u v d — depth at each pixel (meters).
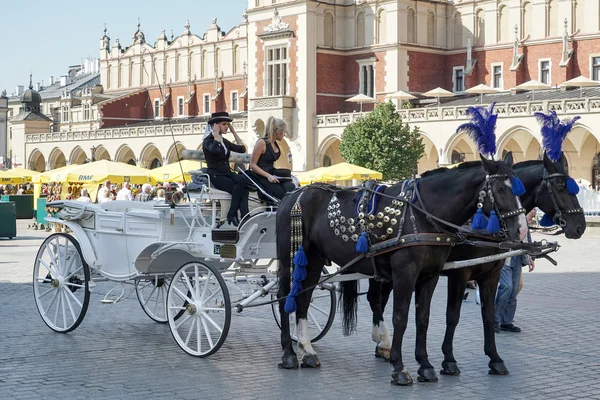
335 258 12.27
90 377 11.63
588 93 60.84
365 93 74.31
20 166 99.56
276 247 13.03
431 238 11.23
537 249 11.28
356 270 12.11
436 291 21.17
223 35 93.75
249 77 76.88
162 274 14.83
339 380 11.55
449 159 63.47
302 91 72.75
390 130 59.75
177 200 14.27
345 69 75.56
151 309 17.69
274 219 13.39
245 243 13.36
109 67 106.56
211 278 13.88
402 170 60.12
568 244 36.84
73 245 15.34
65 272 15.21
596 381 11.38
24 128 104.00
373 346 14.00
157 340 14.41
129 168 42.34
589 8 66.62
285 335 12.41
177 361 12.73
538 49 69.75
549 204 11.75
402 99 71.06
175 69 98.12
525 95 66.19
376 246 11.57
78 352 13.37
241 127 78.31
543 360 12.79
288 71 74.00
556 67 68.56
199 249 13.86
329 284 14.22
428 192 11.45
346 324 12.77
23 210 60.78
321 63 73.94
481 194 11.01
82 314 14.81
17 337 14.64
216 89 92.69
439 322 16.31
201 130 80.94
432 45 74.56
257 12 76.19
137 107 99.75
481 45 73.19
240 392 10.82
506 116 58.81
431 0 74.38
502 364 11.83
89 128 105.75
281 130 14.23
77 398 10.49
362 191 12.05
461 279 11.90
